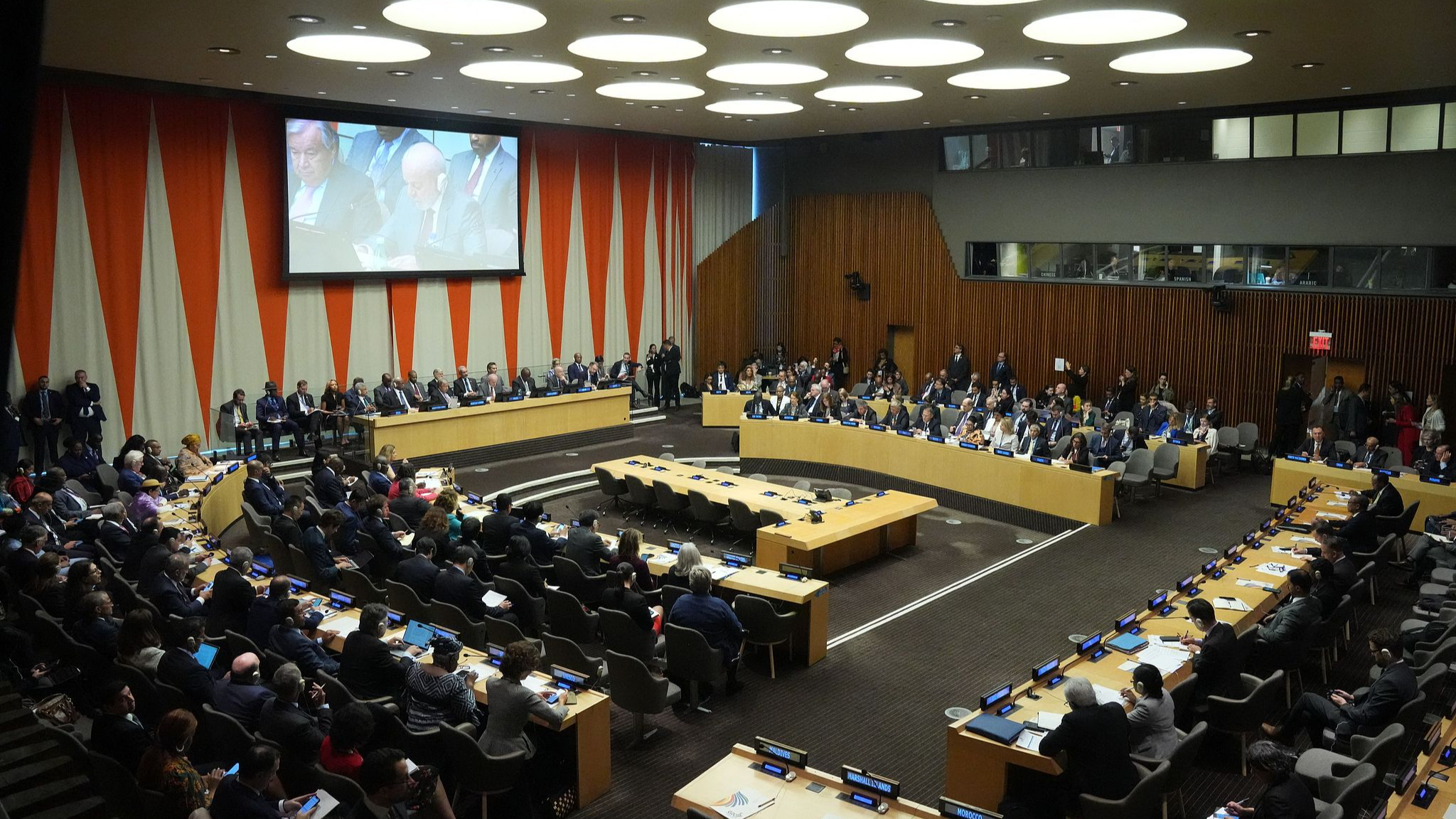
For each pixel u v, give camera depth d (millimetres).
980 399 18828
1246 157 18234
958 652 10031
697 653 8438
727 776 5789
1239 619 8688
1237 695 7602
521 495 16281
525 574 9844
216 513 13672
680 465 15609
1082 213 20578
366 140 18219
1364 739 6633
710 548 13211
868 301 24547
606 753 7223
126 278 15859
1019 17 10305
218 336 17016
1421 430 15484
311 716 6652
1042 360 21594
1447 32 10742
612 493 15203
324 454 16922
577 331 22578
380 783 4988
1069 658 7660
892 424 17391
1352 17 10016
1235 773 7570
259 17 10398
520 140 20500
